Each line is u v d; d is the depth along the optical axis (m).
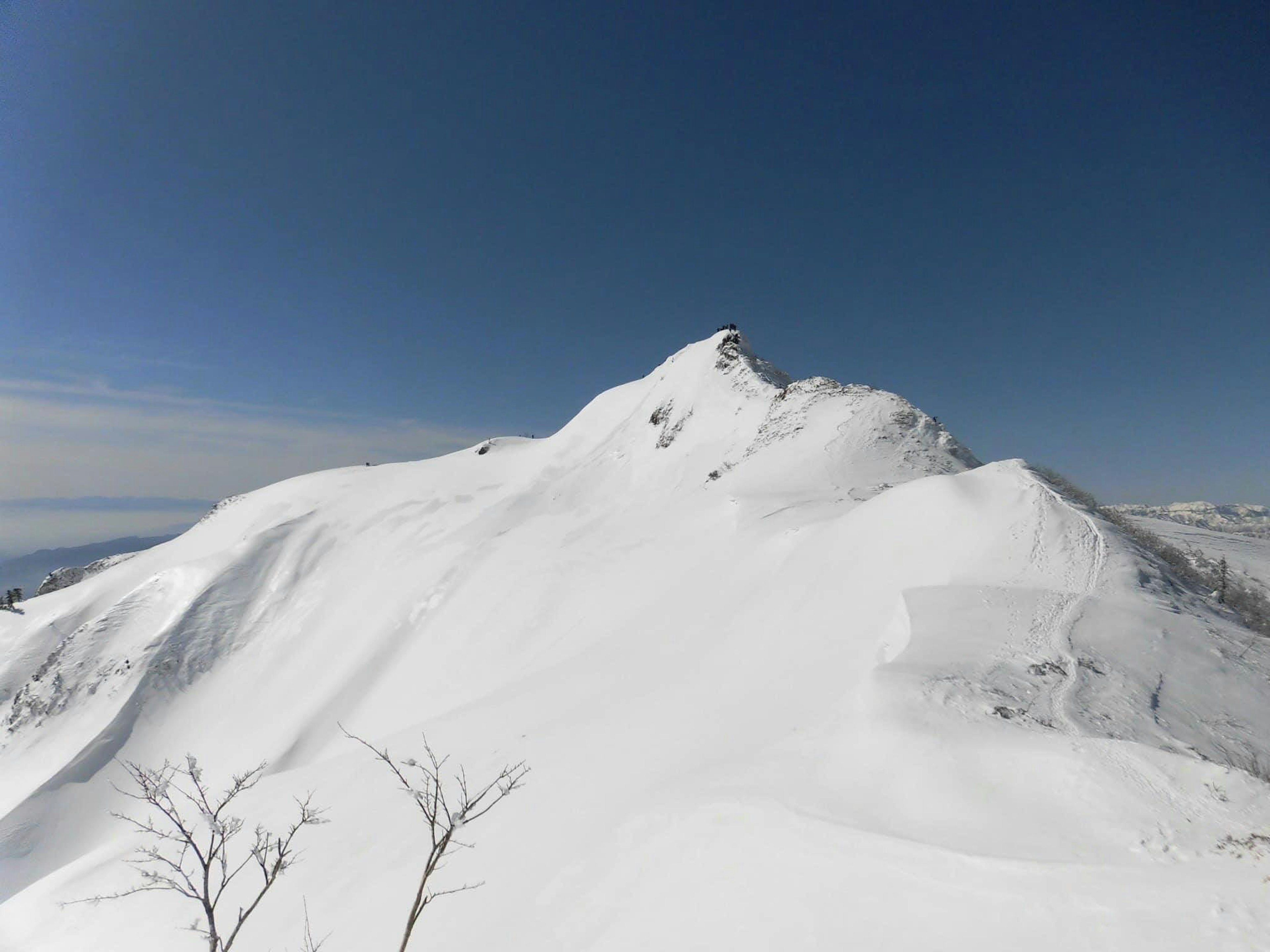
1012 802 8.30
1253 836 6.59
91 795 41.34
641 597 37.22
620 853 10.06
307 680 49.59
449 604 51.72
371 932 11.40
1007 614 15.62
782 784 10.16
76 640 54.78
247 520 84.81
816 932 6.63
